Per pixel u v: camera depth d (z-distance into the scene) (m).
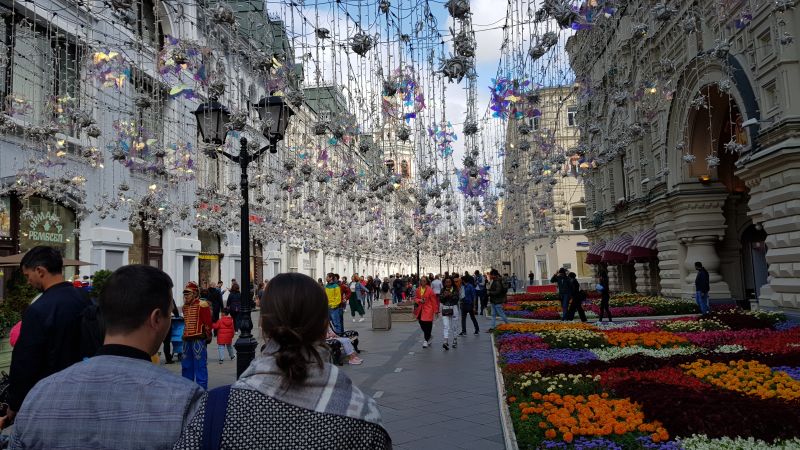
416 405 8.10
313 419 1.65
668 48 18.53
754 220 15.12
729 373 7.79
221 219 20.27
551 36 5.99
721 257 20.78
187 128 20.56
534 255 45.25
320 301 1.90
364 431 1.71
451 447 6.18
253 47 7.29
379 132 10.55
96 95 15.15
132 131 12.67
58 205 16.23
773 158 13.30
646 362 8.86
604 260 27.55
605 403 6.42
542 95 13.32
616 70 11.05
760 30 14.27
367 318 25.89
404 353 13.62
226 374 11.40
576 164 14.24
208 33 7.31
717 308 18.11
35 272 3.79
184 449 1.62
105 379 2.02
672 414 5.60
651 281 26.80
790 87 13.21
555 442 5.34
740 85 15.15
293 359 1.71
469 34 5.51
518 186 19.81
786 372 7.85
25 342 3.48
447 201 17.84
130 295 2.14
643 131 11.23
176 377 2.17
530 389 7.44
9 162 13.82
